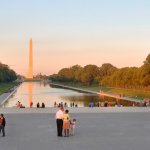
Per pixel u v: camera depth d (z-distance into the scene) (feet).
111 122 187.01
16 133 151.84
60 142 129.49
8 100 524.52
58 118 141.59
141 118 204.95
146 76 568.00
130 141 131.13
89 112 238.89
